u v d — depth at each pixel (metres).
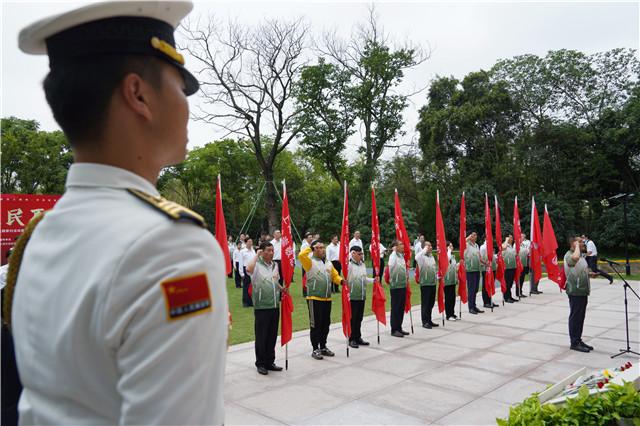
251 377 6.39
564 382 3.77
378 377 6.37
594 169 29.80
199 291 0.82
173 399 0.75
